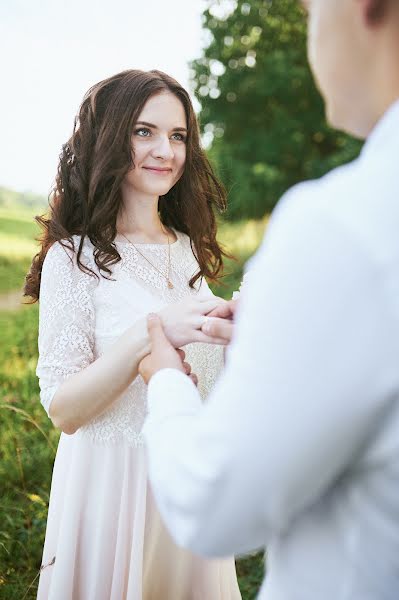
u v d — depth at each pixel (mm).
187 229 2207
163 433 863
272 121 13281
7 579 2576
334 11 768
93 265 1872
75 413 1687
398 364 659
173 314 1461
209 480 732
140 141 1932
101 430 1816
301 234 687
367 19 743
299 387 668
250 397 691
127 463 1810
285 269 686
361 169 725
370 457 724
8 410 3328
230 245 7762
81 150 1979
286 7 13031
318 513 804
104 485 1815
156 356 1144
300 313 671
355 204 683
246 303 739
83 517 1845
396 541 744
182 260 2090
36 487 3033
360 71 776
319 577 798
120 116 1906
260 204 12023
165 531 1877
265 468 693
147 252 1980
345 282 660
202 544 779
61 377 1749
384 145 730
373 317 655
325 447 686
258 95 13266
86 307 1812
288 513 745
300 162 13055
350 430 683
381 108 788
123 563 1821
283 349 675
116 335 1833
